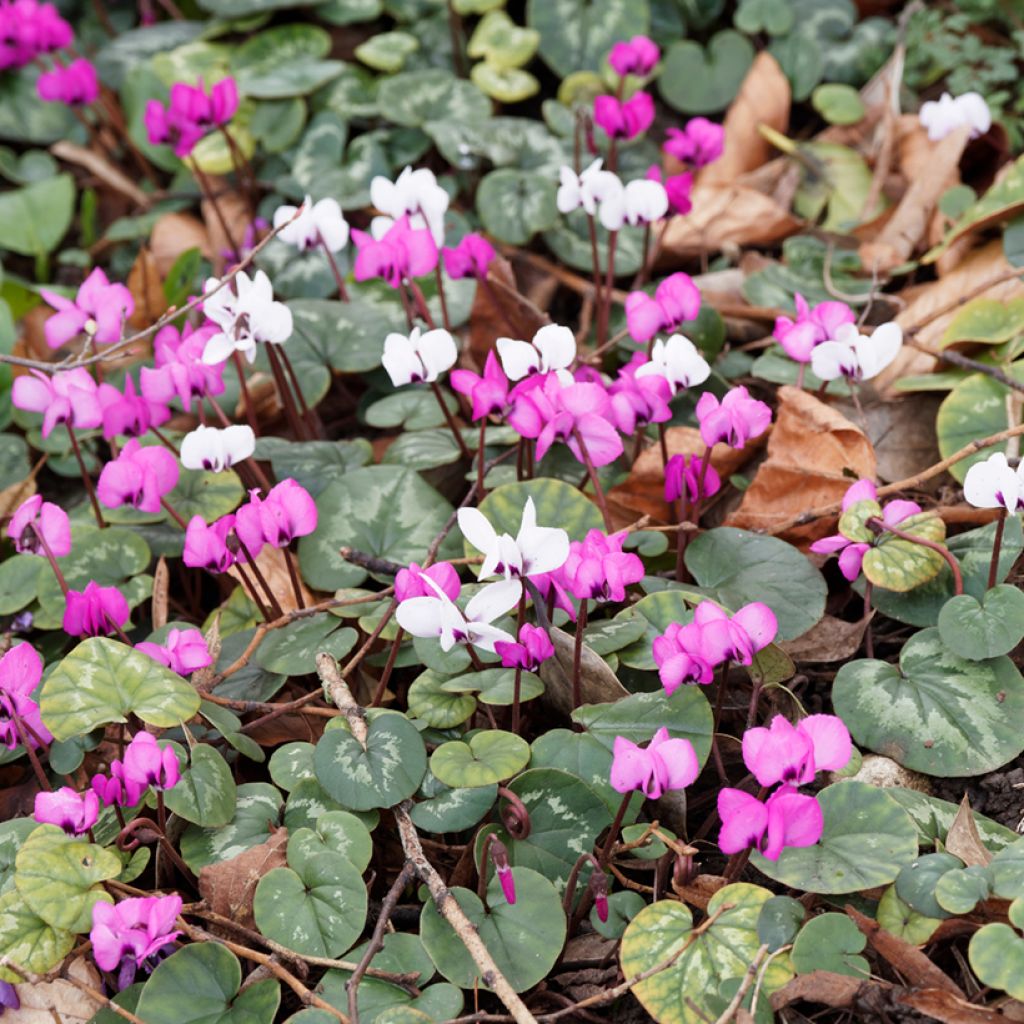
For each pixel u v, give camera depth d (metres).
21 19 1.24
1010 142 1.15
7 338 1.11
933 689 0.87
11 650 0.85
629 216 1.01
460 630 0.82
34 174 1.30
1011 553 0.89
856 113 1.20
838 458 0.94
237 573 0.96
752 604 0.82
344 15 1.28
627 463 1.00
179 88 1.10
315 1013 0.80
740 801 0.78
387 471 0.97
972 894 0.79
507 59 1.23
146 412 0.95
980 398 0.98
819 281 1.11
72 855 0.82
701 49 1.24
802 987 0.79
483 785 0.83
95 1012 0.82
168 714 0.85
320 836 0.84
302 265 1.16
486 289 1.05
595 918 0.83
